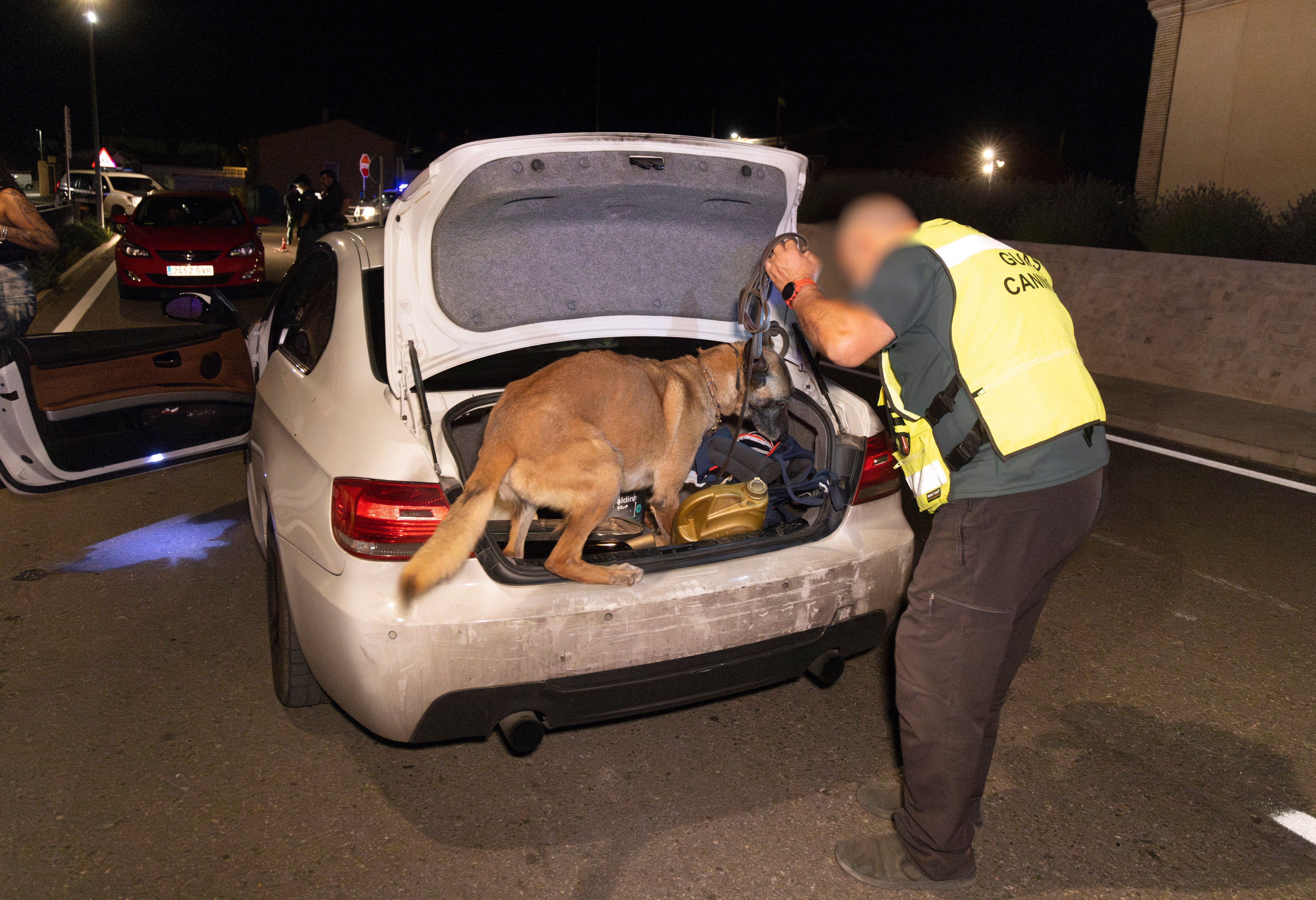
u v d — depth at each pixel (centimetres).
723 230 329
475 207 281
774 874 256
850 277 232
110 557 453
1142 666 371
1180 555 484
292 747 306
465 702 252
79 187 3175
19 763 292
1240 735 326
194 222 1331
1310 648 387
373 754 304
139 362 434
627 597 258
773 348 326
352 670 252
